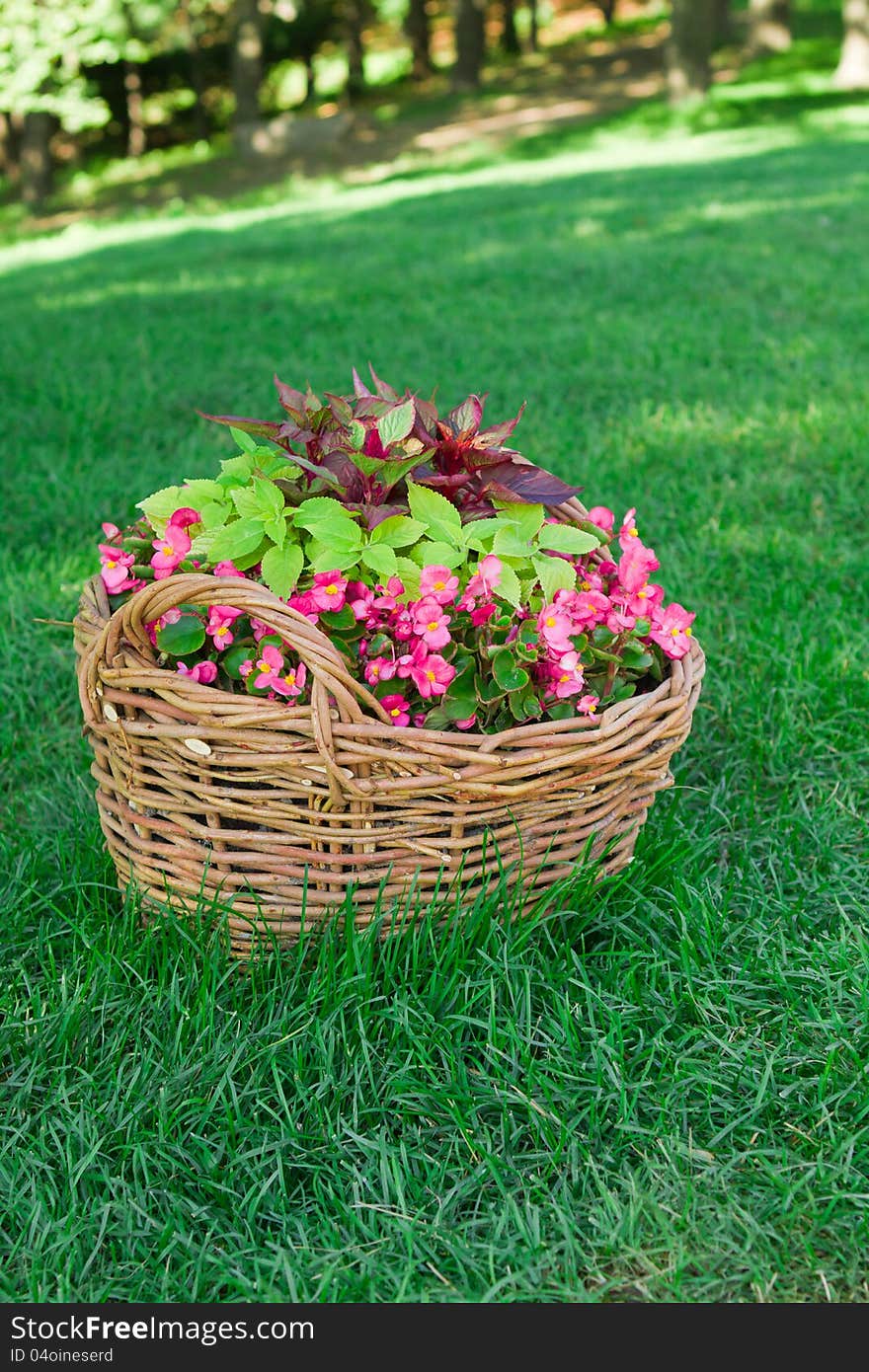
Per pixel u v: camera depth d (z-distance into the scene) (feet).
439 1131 5.59
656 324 20.58
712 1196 5.26
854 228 28.45
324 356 19.26
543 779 5.74
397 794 5.61
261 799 5.67
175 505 6.70
